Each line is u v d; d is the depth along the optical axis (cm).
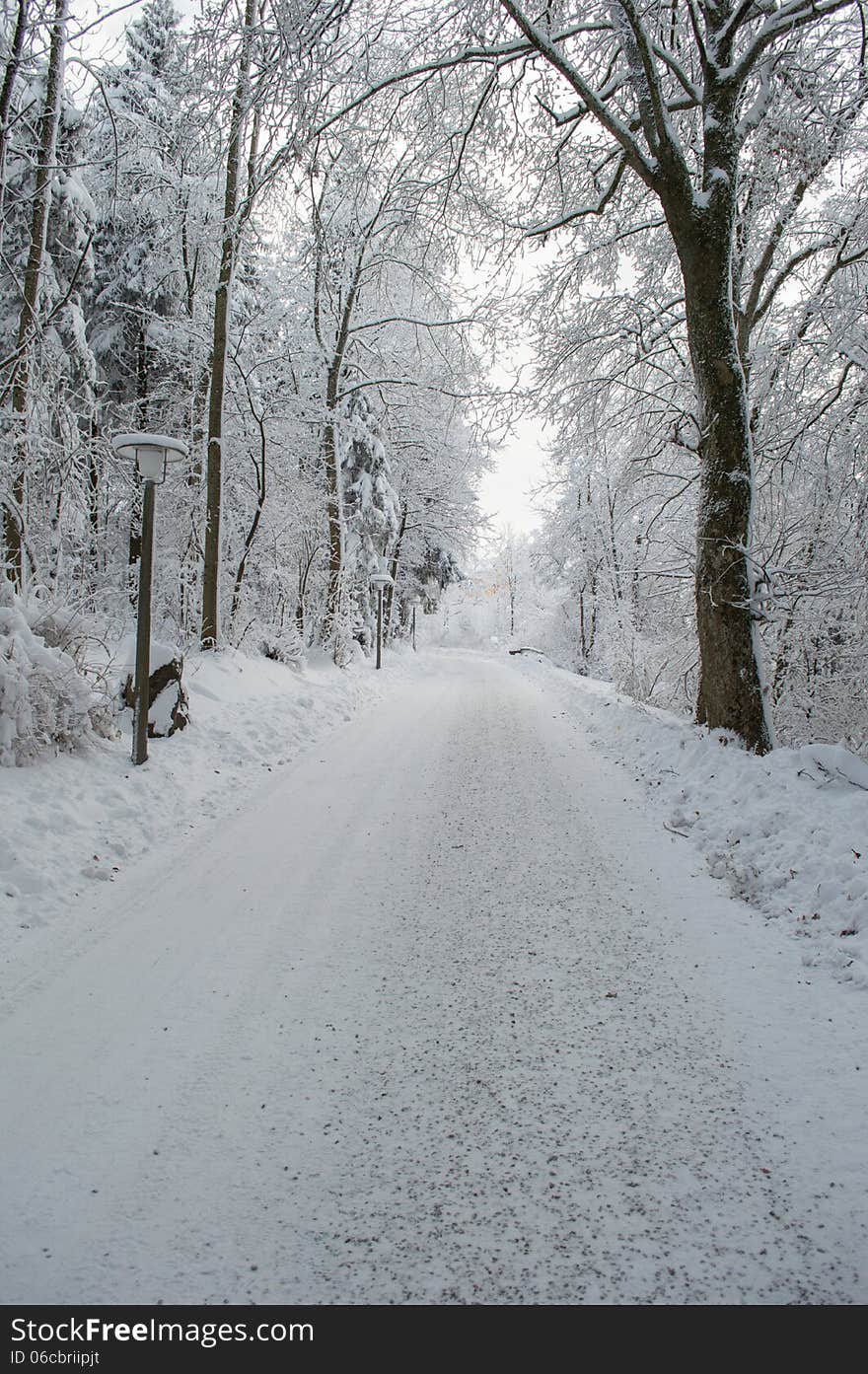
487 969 388
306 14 655
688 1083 293
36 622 730
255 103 742
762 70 859
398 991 367
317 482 1848
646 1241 219
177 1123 273
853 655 1088
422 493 2753
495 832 615
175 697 855
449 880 513
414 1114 278
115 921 445
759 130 910
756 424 1030
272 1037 329
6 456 798
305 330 1817
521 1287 205
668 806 673
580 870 527
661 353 1136
